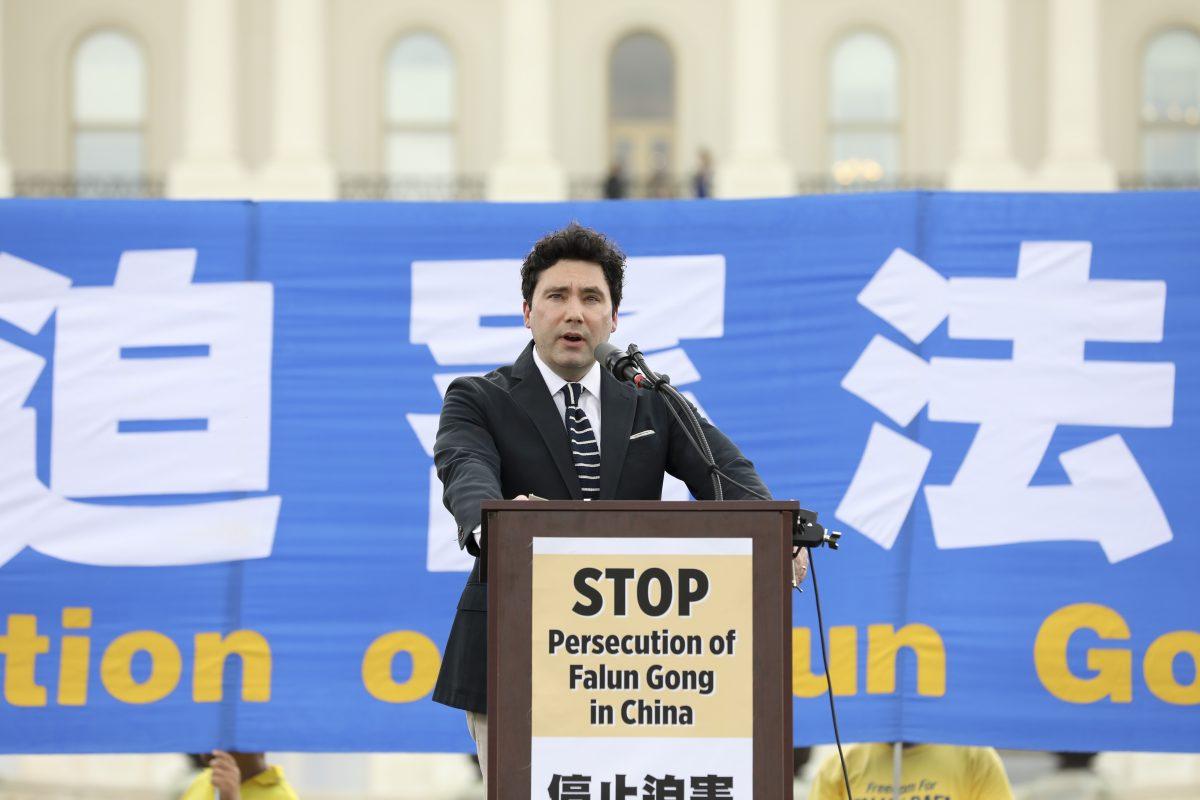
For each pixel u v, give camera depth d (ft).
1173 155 253.03
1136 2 253.03
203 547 51.47
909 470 51.47
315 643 51.29
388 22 258.57
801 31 257.55
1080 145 246.47
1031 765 100.78
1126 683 50.39
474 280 52.80
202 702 51.01
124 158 254.27
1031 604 50.75
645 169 259.39
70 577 51.19
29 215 52.29
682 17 258.57
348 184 255.91
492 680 28.91
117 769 100.68
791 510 29.04
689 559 29.04
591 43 258.98
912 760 51.29
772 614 28.94
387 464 52.13
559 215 53.06
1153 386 51.42
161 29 254.27
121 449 51.78
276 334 52.42
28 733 50.65
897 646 50.78
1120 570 50.85
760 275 52.65
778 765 28.78
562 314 34.22
